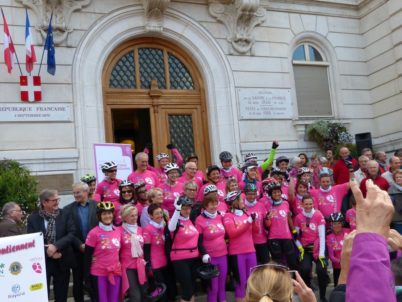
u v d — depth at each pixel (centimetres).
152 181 691
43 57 873
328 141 1075
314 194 707
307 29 1144
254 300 180
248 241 588
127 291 543
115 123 1015
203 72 1026
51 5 884
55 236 550
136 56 994
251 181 690
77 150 875
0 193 692
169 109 1011
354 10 1197
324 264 608
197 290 643
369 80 1197
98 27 929
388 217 131
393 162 736
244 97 1043
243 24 1052
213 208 577
